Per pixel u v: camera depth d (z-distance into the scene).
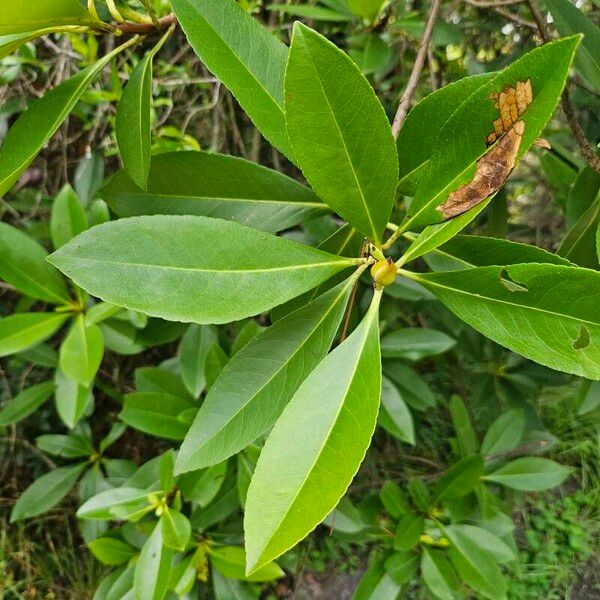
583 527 1.02
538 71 0.20
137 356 0.90
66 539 0.92
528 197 0.78
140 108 0.30
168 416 0.58
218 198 0.33
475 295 0.25
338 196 0.24
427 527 0.68
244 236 0.24
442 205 0.24
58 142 0.81
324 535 0.95
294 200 0.33
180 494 0.58
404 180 0.29
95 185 0.70
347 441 0.21
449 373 0.85
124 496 0.57
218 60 0.26
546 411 1.09
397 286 0.59
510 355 0.74
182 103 0.82
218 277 0.24
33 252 0.57
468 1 0.51
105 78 0.73
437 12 0.37
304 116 0.22
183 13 0.26
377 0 0.47
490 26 0.67
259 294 0.24
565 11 0.35
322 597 0.94
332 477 0.21
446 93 0.27
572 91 0.56
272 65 0.27
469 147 0.23
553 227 0.72
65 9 0.26
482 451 0.69
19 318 0.57
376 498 0.69
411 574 0.64
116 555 0.67
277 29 0.66
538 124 0.21
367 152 0.23
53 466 0.88
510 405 0.73
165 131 0.69
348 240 0.34
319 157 0.23
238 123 0.83
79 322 0.58
